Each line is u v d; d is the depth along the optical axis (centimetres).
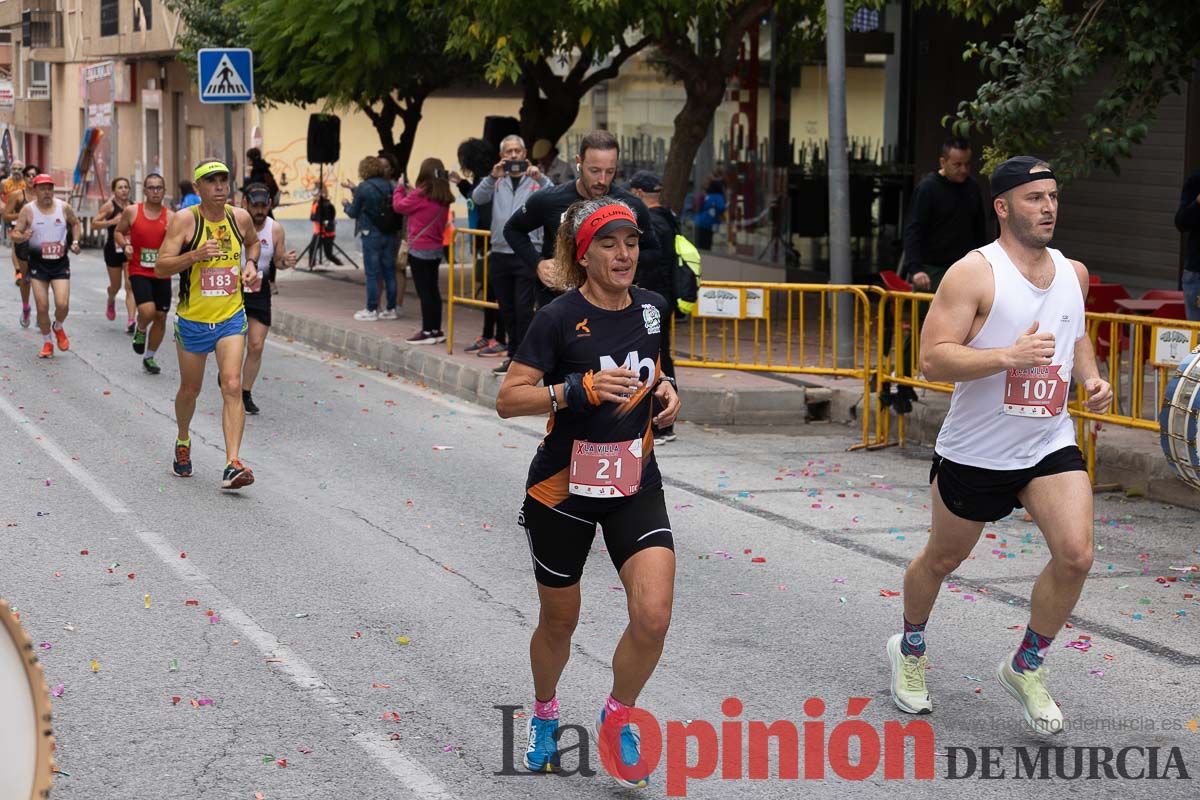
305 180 3700
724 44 1659
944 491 534
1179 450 636
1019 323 521
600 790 483
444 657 613
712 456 1070
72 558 762
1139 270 1752
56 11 5356
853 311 1255
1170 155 1691
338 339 1623
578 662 608
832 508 905
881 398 1100
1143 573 760
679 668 604
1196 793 484
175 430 1131
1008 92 1068
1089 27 1071
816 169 2120
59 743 514
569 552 471
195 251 901
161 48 3988
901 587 731
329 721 539
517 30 1448
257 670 594
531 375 462
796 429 1194
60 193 4728
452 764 502
